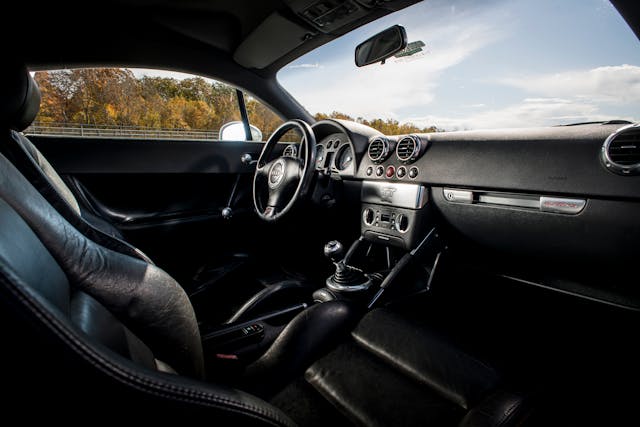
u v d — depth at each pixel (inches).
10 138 34.5
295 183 61.9
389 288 54.7
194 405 14.4
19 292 10.7
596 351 51.1
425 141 58.4
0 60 36.2
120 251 35.7
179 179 80.3
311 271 78.8
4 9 58.2
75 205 53.7
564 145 43.4
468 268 63.9
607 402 42.4
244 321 50.3
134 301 27.4
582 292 50.2
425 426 27.5
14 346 10.7
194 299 61.7
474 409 28.0
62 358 11.3
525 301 59.2
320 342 37.8
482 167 50.8
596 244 42.4
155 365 25.7
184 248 78.9
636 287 43.9
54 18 61.8
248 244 85.7
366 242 71.1
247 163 81.7
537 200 46.5
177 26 71.1
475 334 55.0
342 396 31.0
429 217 59.7
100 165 70.8
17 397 11.1
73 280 25.1
